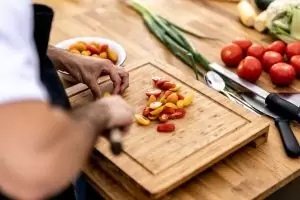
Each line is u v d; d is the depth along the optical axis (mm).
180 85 1082
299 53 1217
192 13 1468
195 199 875
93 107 708
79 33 1382
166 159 892
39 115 543
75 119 658
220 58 1271
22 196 555
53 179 560
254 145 979
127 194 895
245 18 1389
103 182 922
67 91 1076
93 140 651
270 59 1190
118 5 1526
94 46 1212
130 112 743
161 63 1162
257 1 1446
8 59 549
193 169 873
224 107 1020
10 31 563
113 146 695
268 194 906
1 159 531
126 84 1076
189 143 928
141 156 899
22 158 531
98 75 1061
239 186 899
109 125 705
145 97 1056
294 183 1031
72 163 583
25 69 557
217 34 1373
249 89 1125
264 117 1053
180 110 999
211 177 918
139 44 1335
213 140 936
